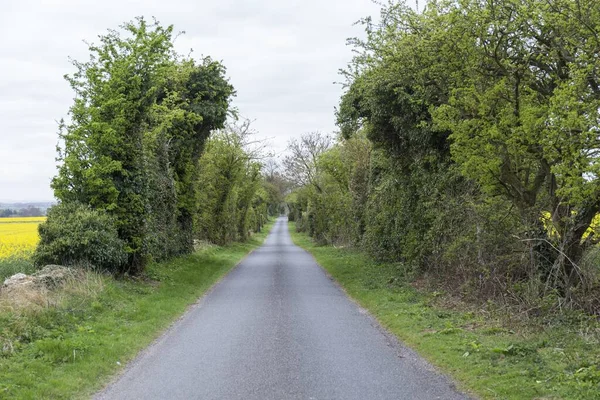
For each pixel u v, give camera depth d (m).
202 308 13.78
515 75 11.00
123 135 16.73
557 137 8.99
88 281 13.05
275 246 47.81
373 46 15.78
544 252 10.85
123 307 12.43
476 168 10.95
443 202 15.44
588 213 10.23
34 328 9.09
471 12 10.73
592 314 9.62
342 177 37.22
